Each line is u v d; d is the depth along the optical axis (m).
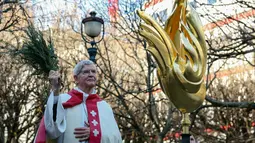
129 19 17.92
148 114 16.52
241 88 22.66
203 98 5.12
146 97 19.59
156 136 15.91
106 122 4.78
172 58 4.98
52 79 4.56
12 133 20.67
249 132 21.19
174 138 17.86
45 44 5.74
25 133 24.33
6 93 19.98
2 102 20.11
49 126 4.43
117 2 16.64
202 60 5.07
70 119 4.65
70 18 18.28
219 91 21.88
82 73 4.81
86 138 4.56
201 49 5.10
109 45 19.03
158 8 17.23
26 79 18.97
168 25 5.21
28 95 19.89
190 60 5.03
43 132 4.46
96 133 4.62
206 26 14.77
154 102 15.76
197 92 5.06
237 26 14.27
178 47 5.08
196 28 5.18
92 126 4.64
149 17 5.06
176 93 5.00
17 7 15.56
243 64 22.27
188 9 5.21
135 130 16.28
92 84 4.82
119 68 20.69
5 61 19.69
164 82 5.01
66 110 4.68
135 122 15.80
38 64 5.71
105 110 4.87
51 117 4.43
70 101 4.72
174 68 4.93
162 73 5.00
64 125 4.54
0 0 12.59
